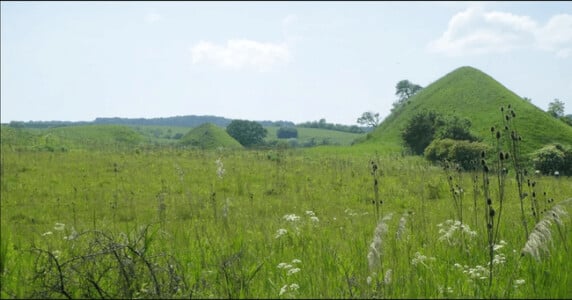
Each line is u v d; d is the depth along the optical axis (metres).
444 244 8.80
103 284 5.97
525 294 5.73
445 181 23.89
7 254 7.30
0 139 47.50
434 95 95.69
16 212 16.91
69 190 21.75
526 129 66.56
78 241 8.33
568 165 40.97
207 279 6.10
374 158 48.03
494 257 7.21
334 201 20.80
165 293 5.45
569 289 5.86
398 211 17.95
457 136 58.56
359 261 7.12
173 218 14.68
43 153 35.66
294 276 6.50
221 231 10.40
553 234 8.26
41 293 5.38
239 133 137.12
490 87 90.00
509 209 15.55
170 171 28.53
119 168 28.86
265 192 23.02
